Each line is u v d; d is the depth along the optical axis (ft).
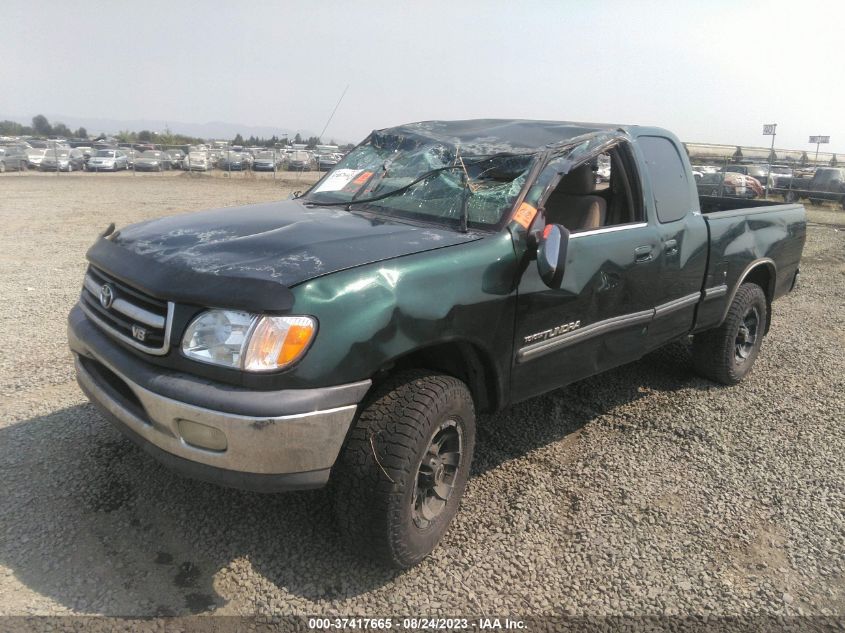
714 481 11.96
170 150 146.82
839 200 75.82
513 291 9.70
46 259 30.40
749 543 10.18
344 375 7.80
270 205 12.38
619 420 14.34
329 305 7.73
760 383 16.99
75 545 9.15
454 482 9.62
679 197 13.67
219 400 7.47
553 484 11.60
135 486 10.61
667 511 10.93
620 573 9.36
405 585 8.86
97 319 9.25
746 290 16.02
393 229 9.98
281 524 9.93
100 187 83.82
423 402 8.50
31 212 50.34
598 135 12.08
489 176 10.98
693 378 17.06
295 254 8.43
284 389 7.52
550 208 12.57
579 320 11.10
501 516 10.55
